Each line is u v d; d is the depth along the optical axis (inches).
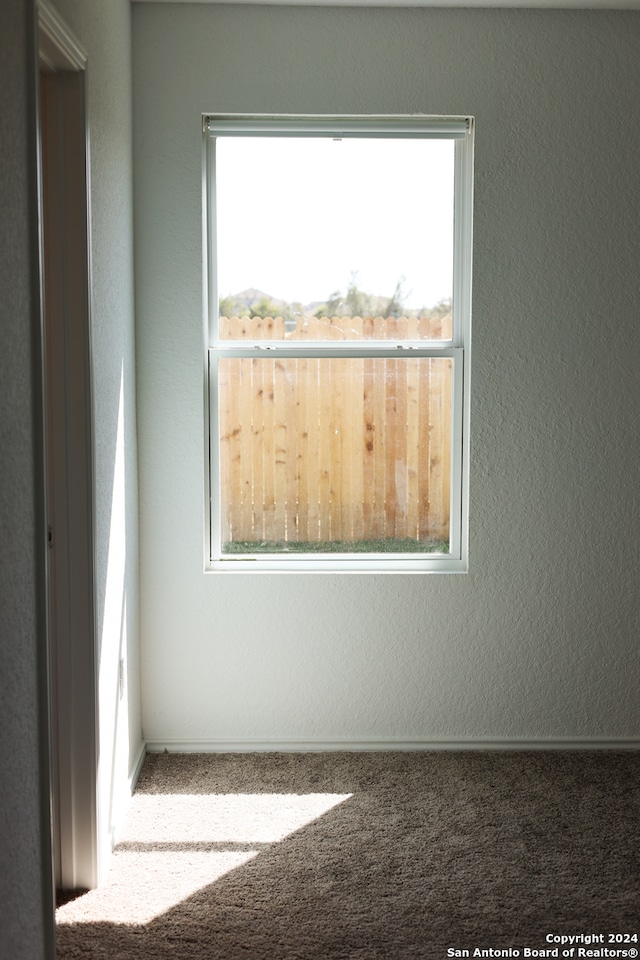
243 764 153.5
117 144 135.4
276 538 160.2
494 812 135.4
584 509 157.6
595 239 154.2
